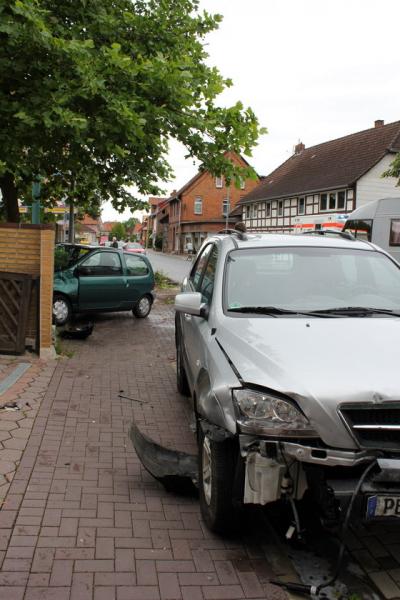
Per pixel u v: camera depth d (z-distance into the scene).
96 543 3.40
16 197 12.60
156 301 17.64
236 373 3.35
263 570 3.25
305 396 3.03
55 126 8.35
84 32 9.95
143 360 8.65
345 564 3.36
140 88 9.36
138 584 3.03
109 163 11.50
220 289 4.48
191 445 5.11
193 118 9.77
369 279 4.66
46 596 2.87
